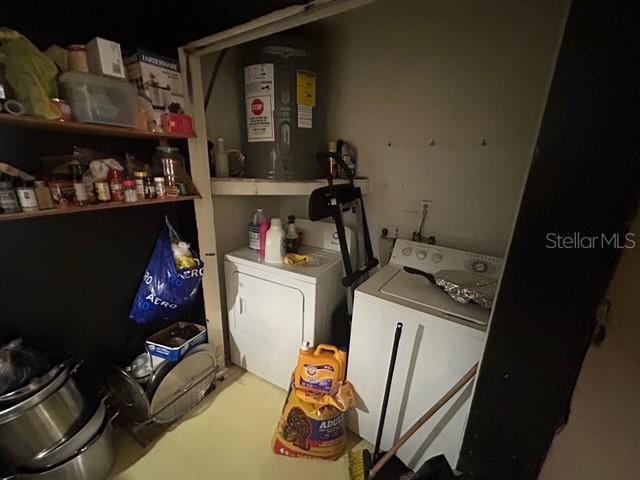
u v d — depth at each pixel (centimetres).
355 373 140
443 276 133
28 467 107
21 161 110
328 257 178
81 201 108
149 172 137
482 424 83
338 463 138
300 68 155
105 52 104
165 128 130
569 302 64
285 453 140
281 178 168
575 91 55
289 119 160
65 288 129
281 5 96
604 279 59
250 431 153
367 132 178
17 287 115
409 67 157
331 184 145
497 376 77
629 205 54
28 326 121
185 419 158
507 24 130
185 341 162
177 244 154
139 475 130
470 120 147
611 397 55
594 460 58
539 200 62
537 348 70
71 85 100
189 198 147
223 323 197
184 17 125
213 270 169
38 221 117
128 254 149
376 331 130
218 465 136
